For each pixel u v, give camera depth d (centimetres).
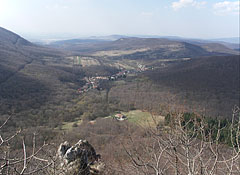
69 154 653
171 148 371
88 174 652
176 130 372
